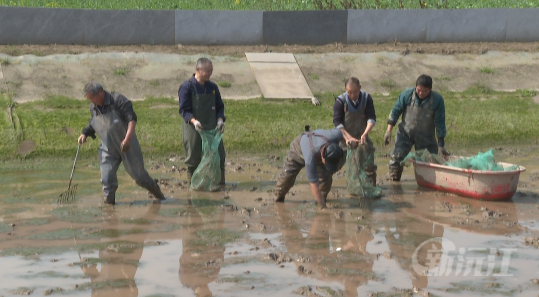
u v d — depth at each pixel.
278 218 10.00
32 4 22.98
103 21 18.59
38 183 11.80
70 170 12.84
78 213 10.06
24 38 17.95
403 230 9.45
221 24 19.52
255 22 19.69
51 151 13.81
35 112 14.85
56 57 17.09
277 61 18.48
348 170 11.34
